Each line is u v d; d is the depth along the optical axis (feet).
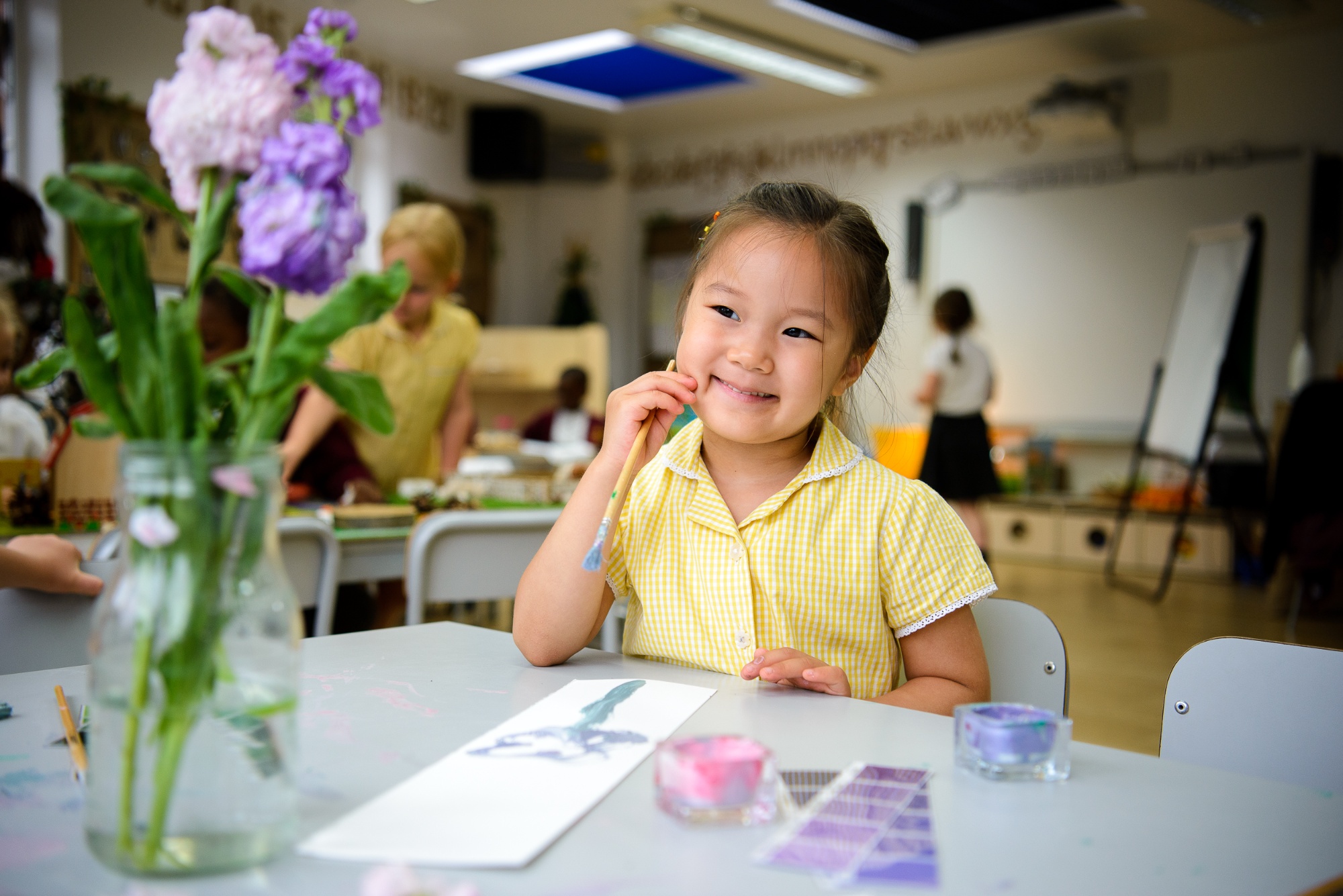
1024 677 3.28
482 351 23.20
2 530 6.15
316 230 1.53
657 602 3.29
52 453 6.54
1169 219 20.79
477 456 11.64
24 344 7.64
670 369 3.30
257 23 17.69
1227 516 18.03
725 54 20.22
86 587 3.45
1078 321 21.88
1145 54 20.63
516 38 20.11
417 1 18.20
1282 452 13.69
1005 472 21.49
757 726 2.40
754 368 2.97
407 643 3.28
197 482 1.58
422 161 23.26
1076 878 1.63
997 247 22.81
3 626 3.31
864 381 4.26
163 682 1.57
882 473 3.26
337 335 1.63
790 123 25.38
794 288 2.96
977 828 1.82
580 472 9.23
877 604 3.16
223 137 1.56
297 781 2.00
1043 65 21.34
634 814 1.87
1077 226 21.81
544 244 26.86
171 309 1.66
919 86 22.82
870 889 1.57
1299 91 19.45
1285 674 2.74
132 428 1.67
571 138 26.22
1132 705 9.95
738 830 1.80
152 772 1.58
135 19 16.12
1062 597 15.96
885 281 3.33
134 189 1.66
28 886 1.57
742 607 3.14
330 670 2.92
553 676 2.87
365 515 6.65
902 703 2.94
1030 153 22.38
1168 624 13.80
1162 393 18.53
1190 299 18.57
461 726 2.38
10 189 9.95
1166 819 1.89
